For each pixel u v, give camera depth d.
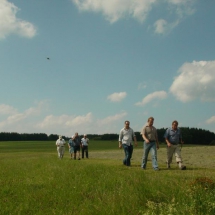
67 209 7.25
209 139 105.44
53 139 183.38
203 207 6.41
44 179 11.92
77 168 14.77
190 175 11.65
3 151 67.19
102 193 8.55
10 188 9.96
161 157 28.28
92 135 158.50
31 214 7.04
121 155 36.75
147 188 8.30
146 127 15.59
